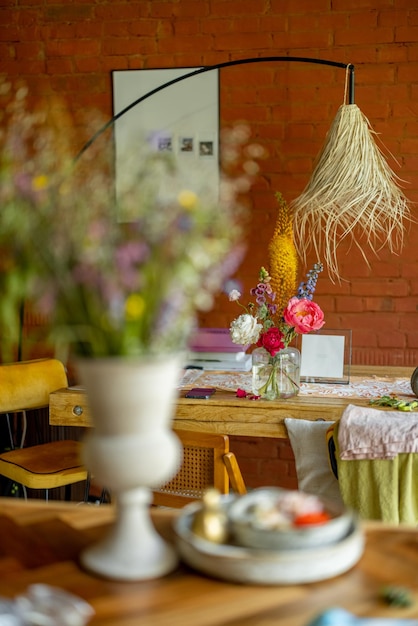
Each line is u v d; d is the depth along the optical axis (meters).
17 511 1.60
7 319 1.37
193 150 3.98
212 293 3.97
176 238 1.26
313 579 1.26
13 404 3.43
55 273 1.27
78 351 1.29
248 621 1.15
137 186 1.31
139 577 1.28
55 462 3.22
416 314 3.89
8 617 1.12
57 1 4.05
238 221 3.94
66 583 1.27
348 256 3.90
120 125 4.02
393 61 3.80
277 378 2.91
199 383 3.21
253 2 3.88
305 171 3.91
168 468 1.31
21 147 1.37
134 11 3.99
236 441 4.05
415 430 2.30
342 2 3.81
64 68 4.08
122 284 1.26
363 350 3.94
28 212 1.28
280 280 3.26
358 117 3.18
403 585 1.26
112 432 1.29
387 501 2.31
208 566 1.28
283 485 4.03
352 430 2.35
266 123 3.92
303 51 3.86
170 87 3.98
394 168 3.84
